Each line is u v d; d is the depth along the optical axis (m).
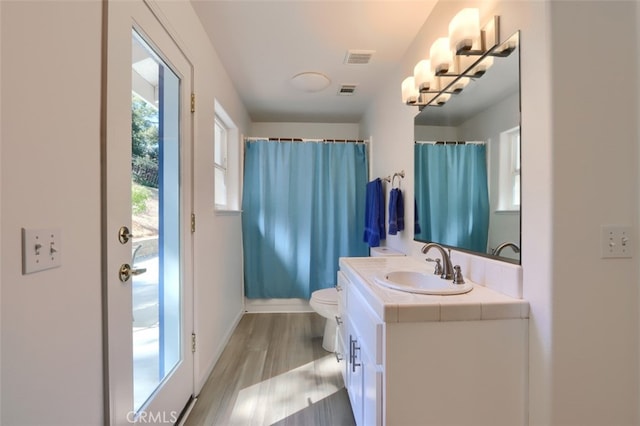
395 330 1.01
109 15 0.95
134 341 1.17
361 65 2.34
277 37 1.98
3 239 0.63
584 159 0.96
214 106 2.10
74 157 0.81
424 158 1.85
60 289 0.77
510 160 1.13
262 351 2.31
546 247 0.97
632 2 0.99
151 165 1.31
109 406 0.95
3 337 0.63
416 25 1.86
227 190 2.87
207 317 1.94
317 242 3.26
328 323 2.34
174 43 1.45
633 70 0.98
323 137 3.85
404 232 2.20
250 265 3.18
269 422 1.52
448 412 1.03
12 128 0.64
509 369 1.05
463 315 1.02
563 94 0.95
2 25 0.62
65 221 0.78
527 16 1.04
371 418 1.13
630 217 0.99
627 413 1.00
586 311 0.97
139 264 1.21
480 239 1.32
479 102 1.32
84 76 0.85
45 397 0.73
